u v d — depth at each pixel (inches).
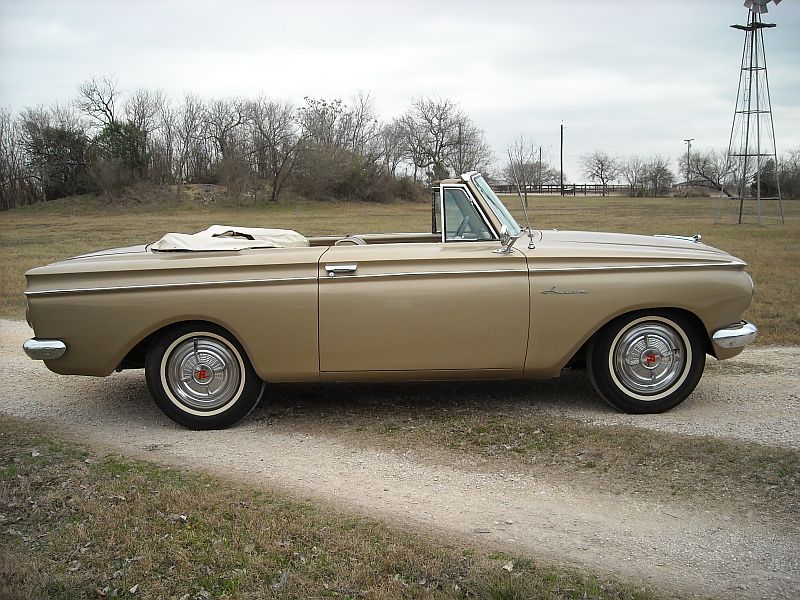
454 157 2294.5
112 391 236.1
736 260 195.5
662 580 118.5
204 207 1860.2
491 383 229.0
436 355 190.2
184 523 136.2
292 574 118.7
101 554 125.8
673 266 189.8
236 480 158.6
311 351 189.9
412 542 128.9
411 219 1326.3
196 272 189.0
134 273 189.8
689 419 192.7
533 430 184.9
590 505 145.2
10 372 263.0
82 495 148.6
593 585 115.6
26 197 2030.0
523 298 188.1
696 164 2802.7
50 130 2004.2
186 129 2114.9
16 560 123.6
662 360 195.6
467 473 161.3
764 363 254.2
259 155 2018.9
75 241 931.3
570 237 215.5
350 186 2070.6
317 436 186.9
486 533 133.7
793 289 401.1
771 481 152.0
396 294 187.3
